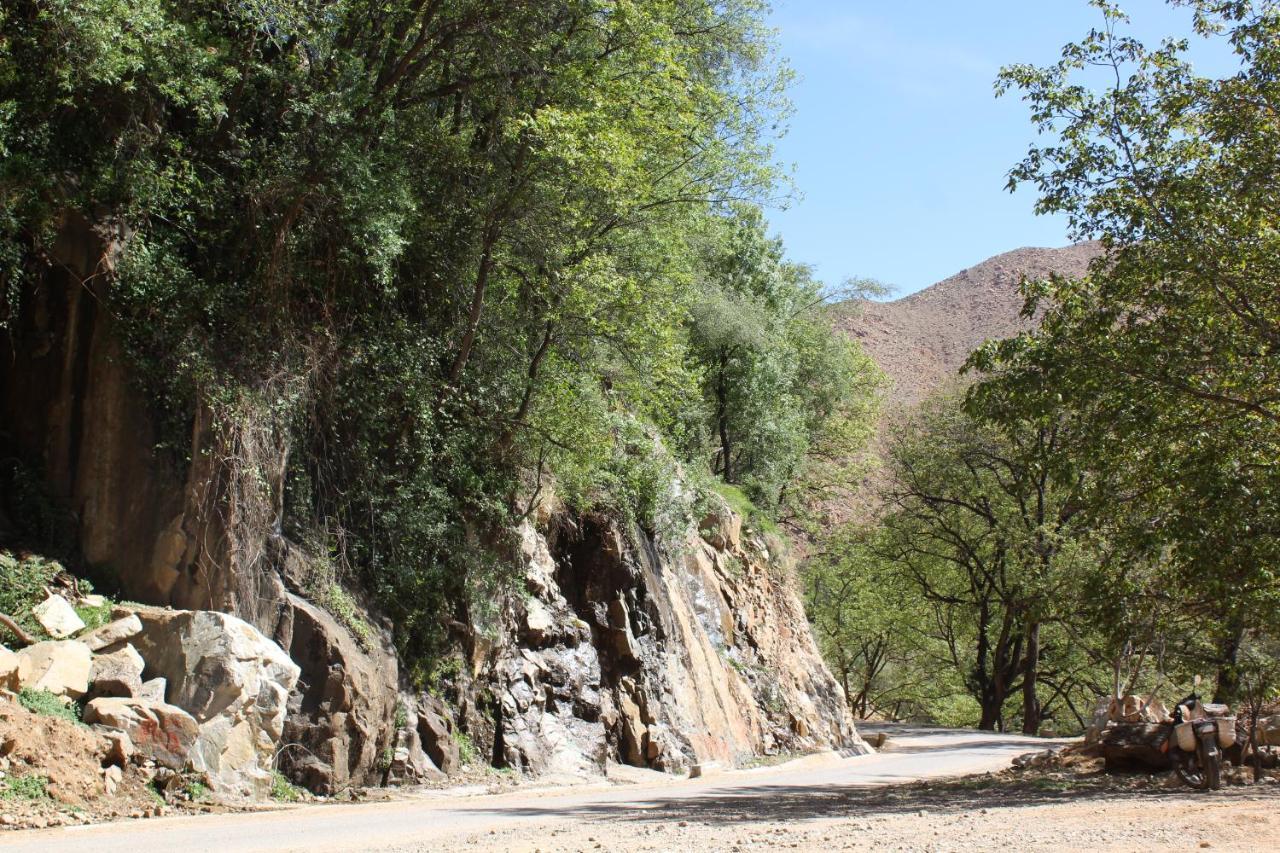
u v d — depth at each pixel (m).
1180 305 15.83
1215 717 14.34
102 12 14.81
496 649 20.61
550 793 17.36
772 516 42.25
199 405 15.87
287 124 18.30
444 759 18.33
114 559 15.60
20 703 11.82
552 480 23.31
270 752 14.06
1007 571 47.19
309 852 8.48
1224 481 14.88
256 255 17.77
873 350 182.62
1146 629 18.59
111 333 16.03
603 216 21.59
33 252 15.93
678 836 9.33
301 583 16.86
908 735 46.41
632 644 23.94
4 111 14.38
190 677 13.55
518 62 20.48
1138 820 9.78
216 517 15.45
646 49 20.95
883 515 55.53
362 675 16.38
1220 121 16.33
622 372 23.58
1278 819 9.26
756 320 38.44
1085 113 16.61
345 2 19.23
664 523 28.00
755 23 25.16
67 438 16.00
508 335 21.95
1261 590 15.81
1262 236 15.48
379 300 20.06
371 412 19.25
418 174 20.84
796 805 13.91
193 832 10.20
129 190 16.20
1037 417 15.92
